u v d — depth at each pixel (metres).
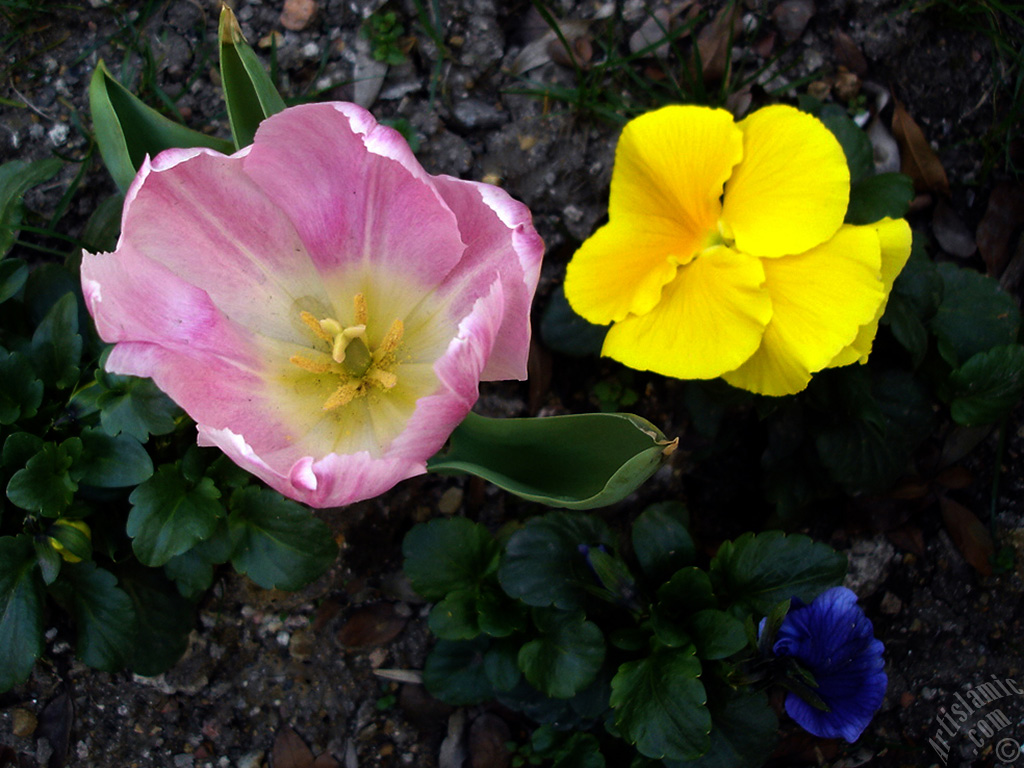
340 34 0.28
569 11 0.28
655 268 0.22
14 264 0.23
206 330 0.19
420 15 0.27
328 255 0.20
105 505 0.24
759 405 0.24
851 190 0.25
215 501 0.22
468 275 0.20
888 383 0.26
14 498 0.21
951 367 0.26
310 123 0.19
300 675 0.27
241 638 0.27
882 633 0.28
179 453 0.24
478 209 0.20
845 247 0.21
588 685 0.24
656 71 0.28
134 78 0.27
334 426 0.20
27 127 0.27
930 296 0.24
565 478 0.21
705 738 0.22
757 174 0.21
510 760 0.27
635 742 0.23
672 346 0.22
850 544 0.28
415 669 0.27
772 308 0.21
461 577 0.25
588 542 0.24
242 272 0.20
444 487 0.27
